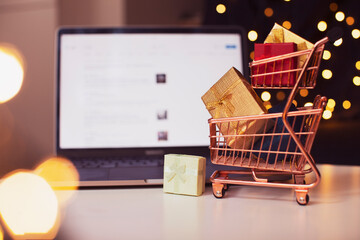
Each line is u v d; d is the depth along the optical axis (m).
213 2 1.87
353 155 1.40
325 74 1.35
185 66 1.04
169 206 0.65
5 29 2.16
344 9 1.45
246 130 0.67
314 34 1.47
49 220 0.57
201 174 0.73
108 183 0.77
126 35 1.05
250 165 0.68
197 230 0.52
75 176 0.81
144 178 0.79
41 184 0.77
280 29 0.71
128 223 0.56
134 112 1.02
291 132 0.63
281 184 0.66
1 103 2.11
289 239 0.49
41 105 2.18
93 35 1.04
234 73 0.68
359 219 0.57
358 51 1.45
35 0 2.20
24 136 2.13
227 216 0.59
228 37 1.06
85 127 1.01
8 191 0.73
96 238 0.49
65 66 1.03
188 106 1.03
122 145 1.01
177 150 1.00
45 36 2.22
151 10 2.41
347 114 1.48
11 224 0.56
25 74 2.17
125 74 1.03
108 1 2.36
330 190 0.77
